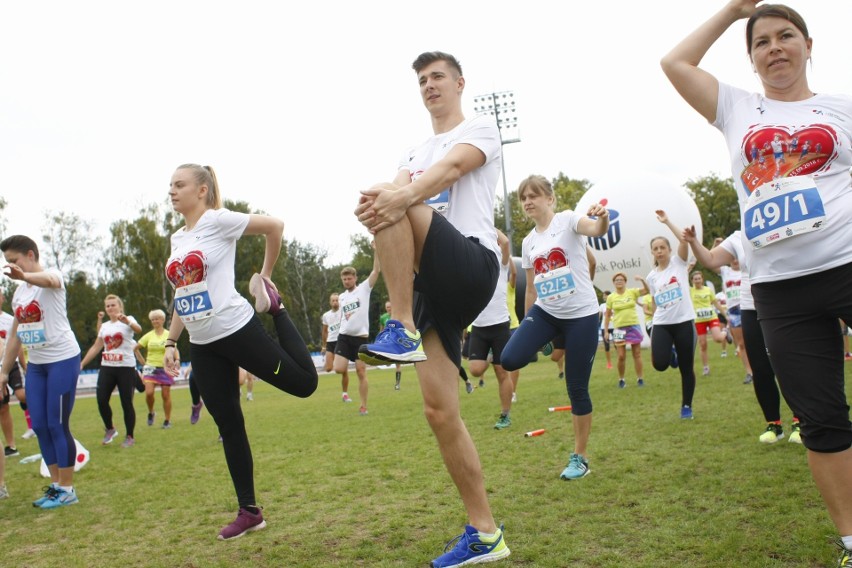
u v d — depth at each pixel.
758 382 5.15
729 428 5.80
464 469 2.95
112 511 4.61
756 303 2.79
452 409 2.94
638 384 10.47
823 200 2.60
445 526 3.64
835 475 2.58
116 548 3.67
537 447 5.74
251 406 12.85
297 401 13.27
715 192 45.56
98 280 47.59
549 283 4.79
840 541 2.85
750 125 2.75
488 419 7.86
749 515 3.39
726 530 3.21
